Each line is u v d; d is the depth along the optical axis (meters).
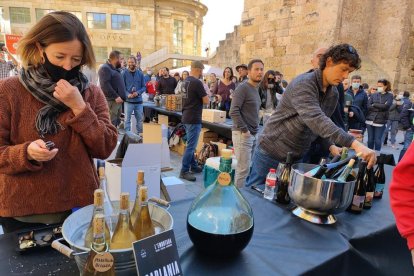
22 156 0.87
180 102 5.00
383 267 1.07
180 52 22.72
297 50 7.81
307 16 7.52
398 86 7.48
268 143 1.80
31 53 0.94
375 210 1.28
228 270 0.77
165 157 1.94
